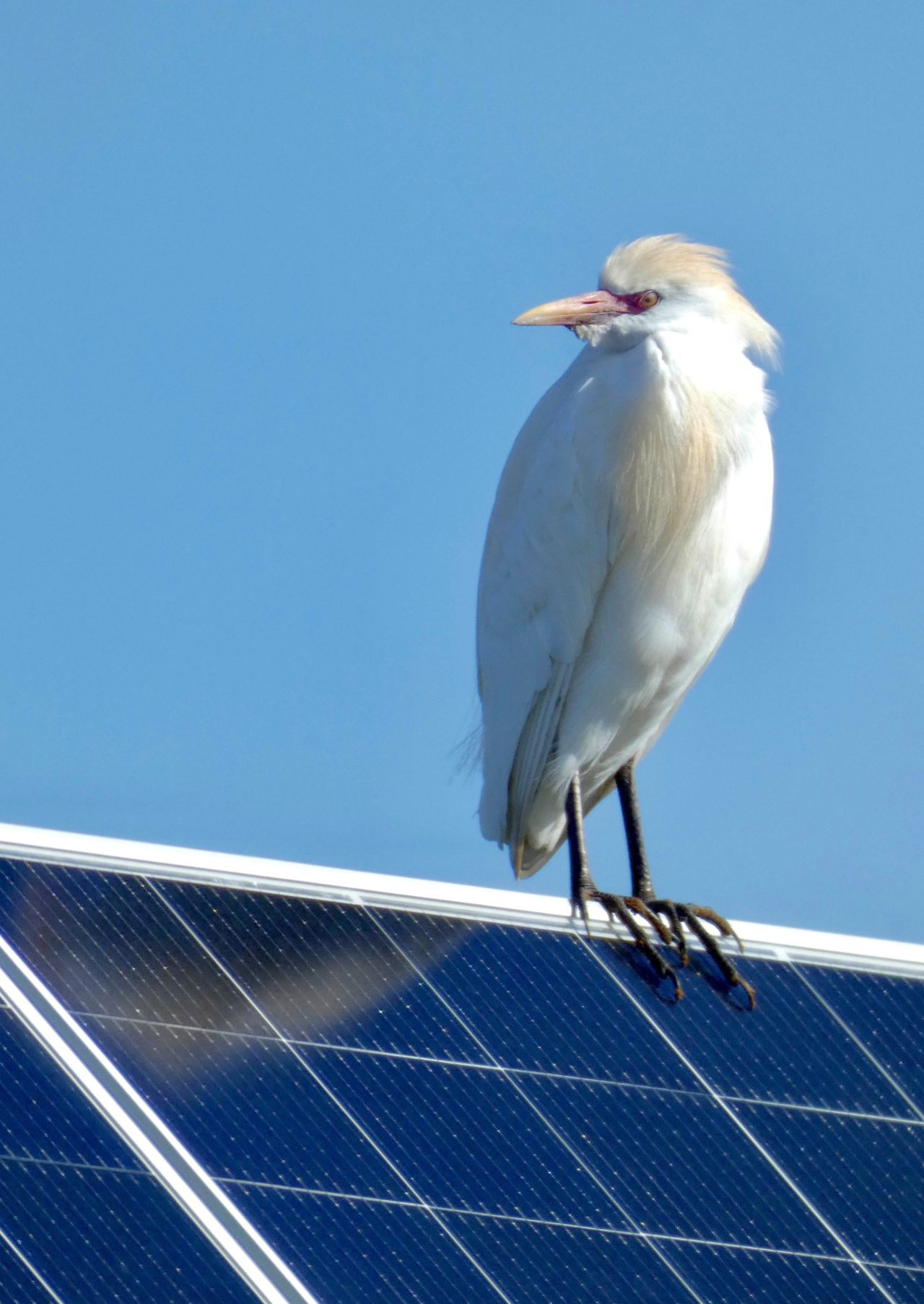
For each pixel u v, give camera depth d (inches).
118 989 378.6
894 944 443.5
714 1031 419.2
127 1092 362.9
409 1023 396.2
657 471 557.3
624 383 563.2
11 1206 343.0
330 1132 373.1
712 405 558.6
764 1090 409.4
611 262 569.6
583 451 567.5
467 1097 387.9
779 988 433.1
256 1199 357.1
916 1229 390.9
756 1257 377.4
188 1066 373.7
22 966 372.8
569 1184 378.9
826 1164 398.9
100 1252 339.9
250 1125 368.8
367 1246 355.3
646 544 564.1
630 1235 373.7
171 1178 353.1
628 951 432.1
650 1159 386.6
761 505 575.8
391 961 406.0
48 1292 331.0
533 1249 365.1
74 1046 366.6
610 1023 413.1
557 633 575.5
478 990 408.5
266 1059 379.6
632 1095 399.9
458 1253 360.8
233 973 389.1
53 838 394.6
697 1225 379.2
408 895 416.2
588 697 576.7
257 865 404.2
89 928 386.3
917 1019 434.3
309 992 392.5
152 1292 335.6
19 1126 354.6
